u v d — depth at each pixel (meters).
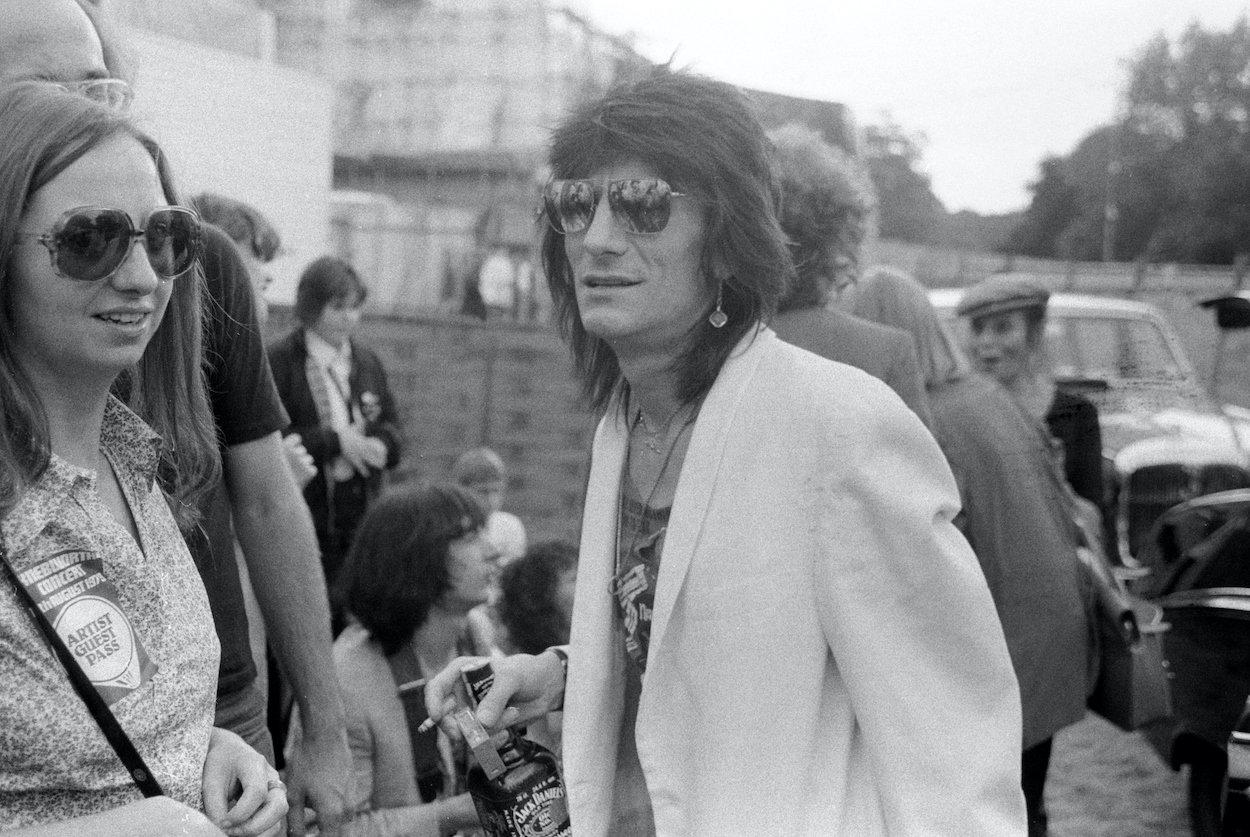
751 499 1.79
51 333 1.48
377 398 5.15
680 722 1.86
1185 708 3.93
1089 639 3.37
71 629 1.42
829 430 1.76
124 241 1.49
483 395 8.65
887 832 1.77
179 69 6.93
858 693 1.74
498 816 2.05
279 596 2.53
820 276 2.96
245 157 7.27
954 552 1.78
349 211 10.09
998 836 1.71
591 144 1.89
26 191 1.45
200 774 1.56
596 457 2.08
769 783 1.75
